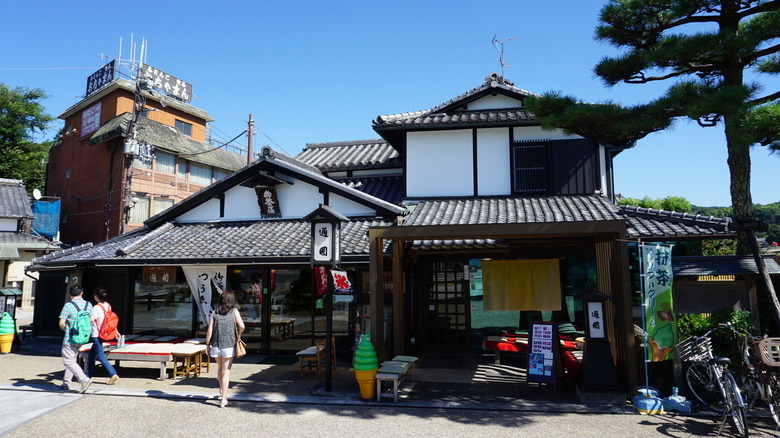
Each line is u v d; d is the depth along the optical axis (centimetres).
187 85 3206
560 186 1089
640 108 738
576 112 731
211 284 1096
